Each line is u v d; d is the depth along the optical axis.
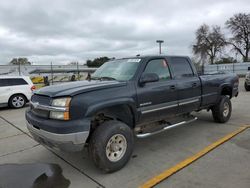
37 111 3.87
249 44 52.53
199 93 5.56
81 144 3.46
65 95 3.46
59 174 3.77
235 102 10.23
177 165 3.97
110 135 3.64
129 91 4.06
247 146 4.74
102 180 3.56
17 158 4.55
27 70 27.72
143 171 3.80
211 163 4.00
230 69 39.44
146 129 4.70
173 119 5.52
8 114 9.73
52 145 3.61
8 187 3.31
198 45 59.25
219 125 6.34
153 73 4.38
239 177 3.50
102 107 3.65
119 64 4.86
